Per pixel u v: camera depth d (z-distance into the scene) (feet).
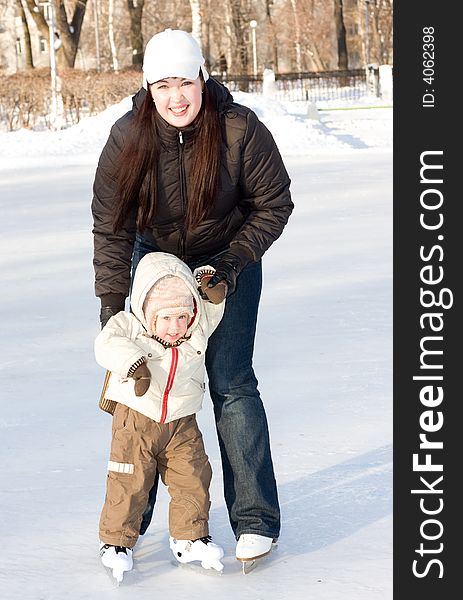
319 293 27.76
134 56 162.71
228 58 211.41
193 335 12.19
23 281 30.94
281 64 247.91
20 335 24.35
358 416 17.49
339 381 19.62
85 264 33.42
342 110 128.16
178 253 12.84
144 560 12.58
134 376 11.80
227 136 12.23
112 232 12.60
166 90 11.82
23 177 65.72
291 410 17.90
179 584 11.85
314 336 23.27
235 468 12.55
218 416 12.78
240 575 12.09
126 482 12.13
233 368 12.71
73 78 115.34
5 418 18.02
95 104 114.83
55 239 38.68
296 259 32.76
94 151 88.74
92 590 11.65
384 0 213.05
